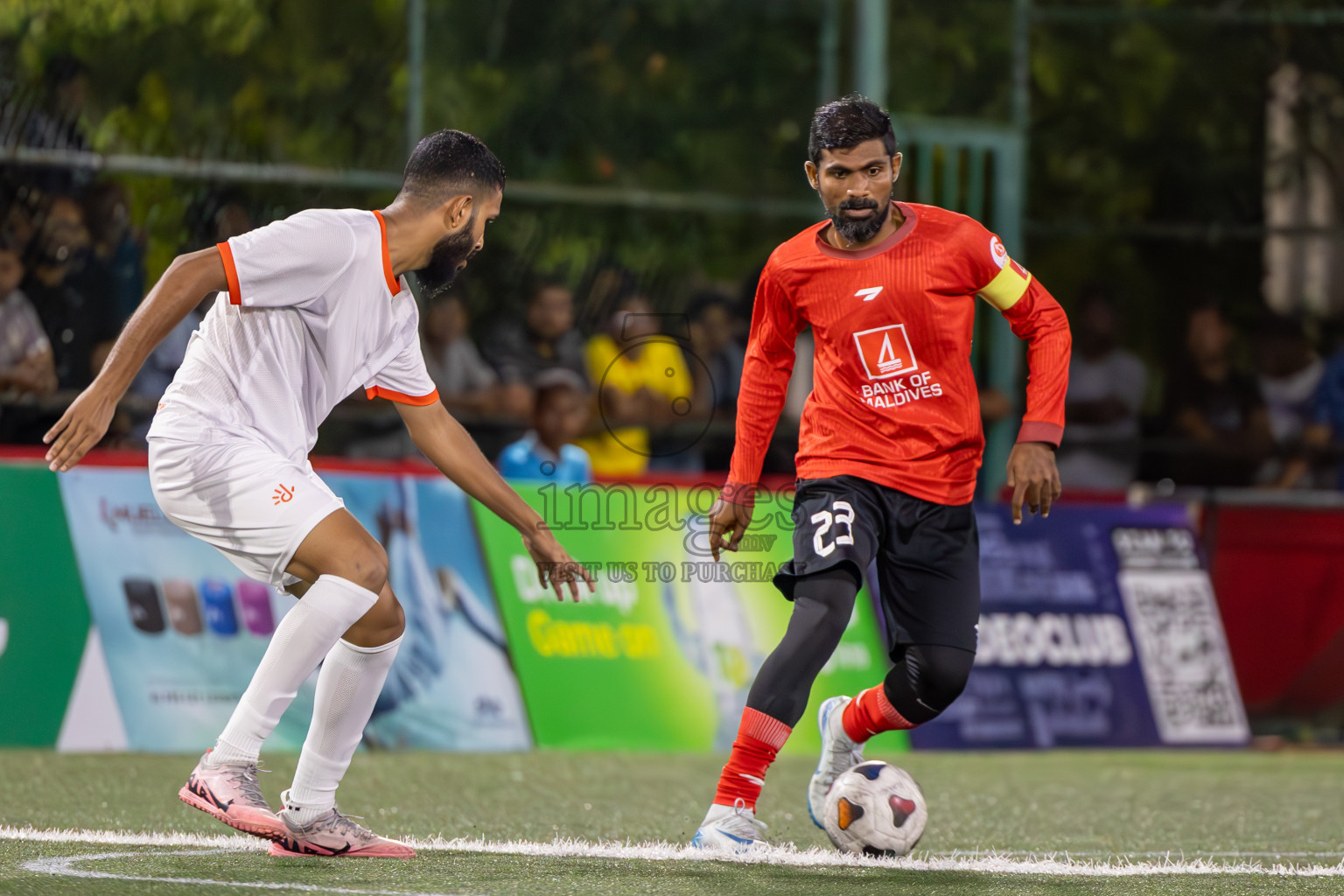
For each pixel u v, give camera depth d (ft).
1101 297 113.60
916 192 108.68
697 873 40.11
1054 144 119.55
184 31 93.97
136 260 90.12
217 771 40.06
